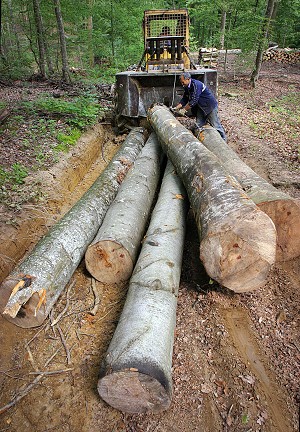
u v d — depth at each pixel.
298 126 8.30
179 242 3.78
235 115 9.38
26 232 4.29
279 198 3.67
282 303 3.60
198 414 2.66
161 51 7.93
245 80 14.20
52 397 2.83
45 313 3.31
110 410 2.72
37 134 6.64
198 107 6.48
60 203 5.16
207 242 3.13
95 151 7.25
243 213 3.04
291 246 3.95
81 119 7.57
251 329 3.32
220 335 3.25
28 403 2.80
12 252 3.95
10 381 2.96
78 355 3.16
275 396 2.76
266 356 3.06
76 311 3.62
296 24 21.83
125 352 2.48
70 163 6.01
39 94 9.76
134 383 2.43
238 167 4.61
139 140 6.89
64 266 3.58
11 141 6.19
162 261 3.34
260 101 10.86
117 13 14.69
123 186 4.87
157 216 4.11
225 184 3.51
